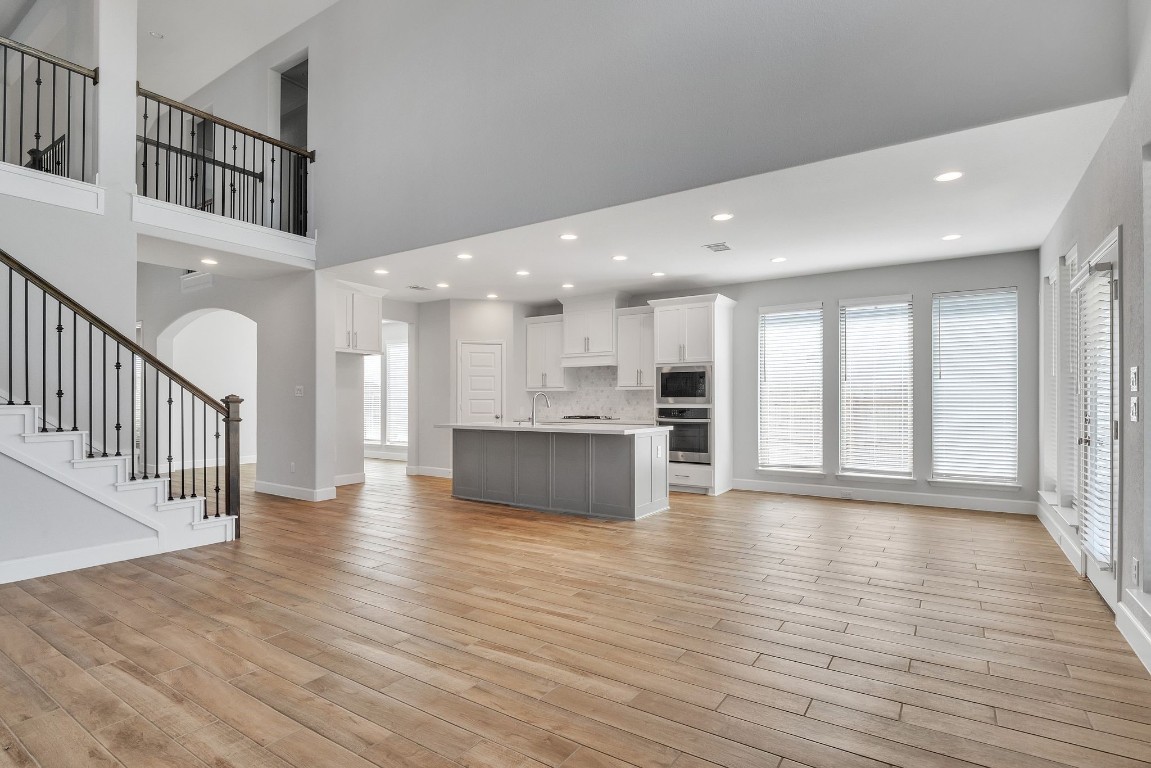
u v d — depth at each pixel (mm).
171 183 8250
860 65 3477
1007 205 4402
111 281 4918
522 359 8812
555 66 4684
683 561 4121
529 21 4828
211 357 9531
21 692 2307
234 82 7441
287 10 6438
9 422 3713
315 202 6496
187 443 9242
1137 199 2783
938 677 2455
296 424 6680
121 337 4289
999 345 5844
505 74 4973
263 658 2607
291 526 5211
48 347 4613
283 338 6824
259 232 5973
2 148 4414
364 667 2527
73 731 2047
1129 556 2926
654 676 2457
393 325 11031
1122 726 2090
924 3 3305
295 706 2211
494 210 5051
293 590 3510
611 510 5570
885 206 4418
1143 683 2402
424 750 1943
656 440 5867
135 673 2465
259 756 1909
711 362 6898
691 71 4051
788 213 4574
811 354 6840
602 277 6961
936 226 4922
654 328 7309
